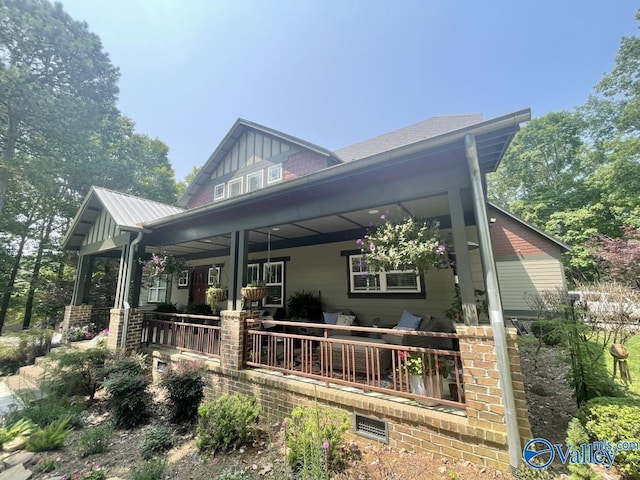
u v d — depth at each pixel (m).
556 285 9.54
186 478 2.96
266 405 4.19
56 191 14.16
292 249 8.16
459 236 3.15
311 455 2.64
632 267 9.91
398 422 3.17
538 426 3.45
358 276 6.93
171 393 4.24
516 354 2.73
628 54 14.70
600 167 16.48
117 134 17.55
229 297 5.09
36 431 3.91
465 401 3.00
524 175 20.80
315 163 9.06
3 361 7.53
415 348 3.28
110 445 3.75
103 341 7.07
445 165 3.36
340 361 4.74
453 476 2.63
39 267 14.77
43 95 12.23
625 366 4.02
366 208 3.99
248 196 4.64
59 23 13.36
